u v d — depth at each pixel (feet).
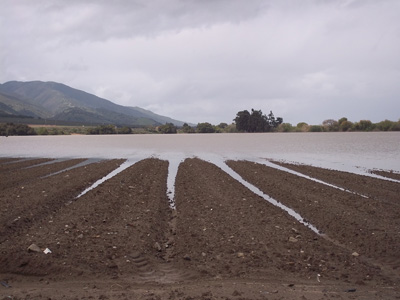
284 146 216.33
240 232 39.22
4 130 499.10
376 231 39.37
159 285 26.35
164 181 77.77
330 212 47.93
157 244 34.83
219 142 284.20
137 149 199.72
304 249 34.12
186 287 25.77
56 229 39.42
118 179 77.00
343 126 551.59
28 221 43.29
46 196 57.21
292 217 46.55
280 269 29.40
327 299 23.71
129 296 23.94
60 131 549.13
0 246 33.47
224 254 32.78
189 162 118.01
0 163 119.75
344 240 37.42
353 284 26.63
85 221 42.91
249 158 139.54
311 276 28.04
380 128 529.86
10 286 26.08
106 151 183.32
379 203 53.16
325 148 193.06
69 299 23.56
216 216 46.14
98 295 24.22
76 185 68.80
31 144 261.24
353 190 66.74
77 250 32.91
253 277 27.84
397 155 147.23
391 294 24.72
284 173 88.89
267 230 40.01
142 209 50.01
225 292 24.75
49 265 29.04
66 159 137.08
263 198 58.23
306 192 62.64
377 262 31.40
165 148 208.74
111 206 51.26
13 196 57.41
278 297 23.95
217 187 67.72
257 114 611.06
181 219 45.32
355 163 118.42
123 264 30.14
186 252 33.45
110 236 37.37
